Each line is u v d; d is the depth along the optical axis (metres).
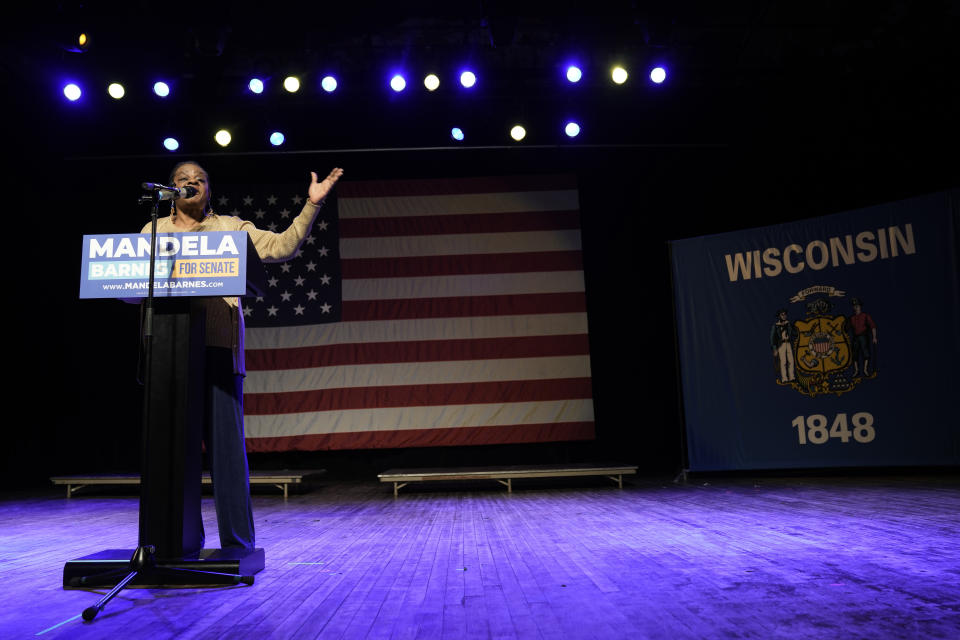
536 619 1.82
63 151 7.75
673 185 8.13
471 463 7.83
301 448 7.55
